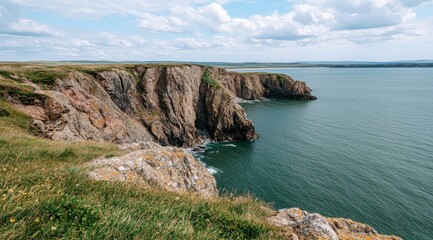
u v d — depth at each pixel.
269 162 56.25
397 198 39.69
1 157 10.77
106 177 10.48
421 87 195.38
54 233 4.66
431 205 37.69
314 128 81.44
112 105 63.66
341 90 178.75
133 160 13.40
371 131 75.94
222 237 6.68
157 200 8.14
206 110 86.75
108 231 4.86
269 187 45.25
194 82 89.62
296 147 64.62
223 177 50.25
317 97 148.75
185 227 6.18
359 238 9.30
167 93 77.75
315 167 51.94
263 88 150.88
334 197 40.78
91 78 61.69
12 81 35.75
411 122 85.75
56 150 14.41
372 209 37.31
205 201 9.38
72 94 52.03
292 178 47.84
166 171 14.53
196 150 70.12
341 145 64.31
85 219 5.16
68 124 36.41
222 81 137.62
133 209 6.51
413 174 47.38
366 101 132.62
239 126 79.31
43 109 31.77
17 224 4.43
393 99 138.12
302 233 8.52
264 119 96.56
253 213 9.91
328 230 8.53
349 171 49.38
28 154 12.35
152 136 71.25
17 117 26.91
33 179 7.47
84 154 15.41
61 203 5.62
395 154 57.22
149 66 79.44
